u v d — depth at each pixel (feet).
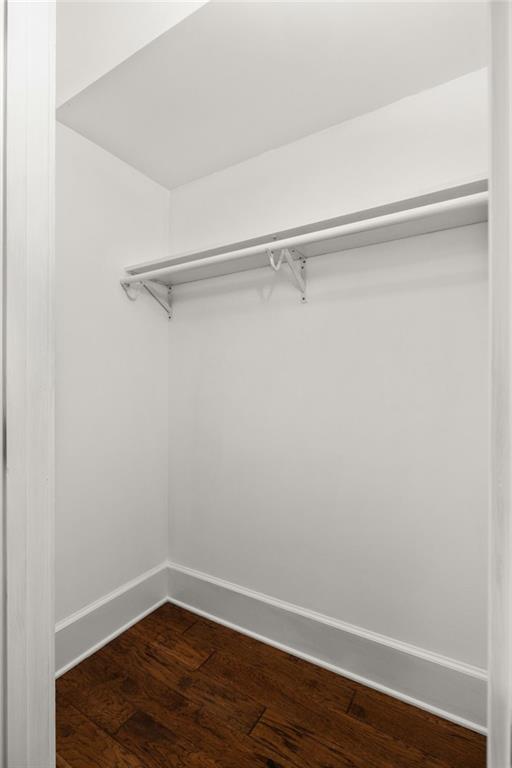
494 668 1.42
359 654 5.05
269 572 5.86
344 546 5.26
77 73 4.55
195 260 5.54
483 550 4.42
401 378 4.90
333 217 4.49
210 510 6.47
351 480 5.23
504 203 1.37
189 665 5.27
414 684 4.68
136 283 6.41
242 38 4.06
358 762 3.94
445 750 4.07
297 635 5.53
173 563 6.88
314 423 5.51
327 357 5.41
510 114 1.34
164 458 6.93
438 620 4.64
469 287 4.52
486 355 4.43
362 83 4.68
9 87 2.12
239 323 6.20
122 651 5.53
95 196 5.80
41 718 2.32
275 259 5.58
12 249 2.16
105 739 4.15
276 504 5.82
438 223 4.44
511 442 1.36
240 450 6.17
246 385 6.12
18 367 2.19
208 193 6.61
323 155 5.50
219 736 4.20
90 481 5.67
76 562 5.46
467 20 3.84
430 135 4.76
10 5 2.11
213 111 5.16
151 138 5.70
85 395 5.62
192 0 3.62
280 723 4.37
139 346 6.47
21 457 2.21
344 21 3.87
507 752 1.37
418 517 4.78
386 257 5.00
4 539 2.12
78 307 5.54
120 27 3.92
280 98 4.92
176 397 6.91
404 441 4.88
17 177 2.17
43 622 2.33
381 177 5.07
